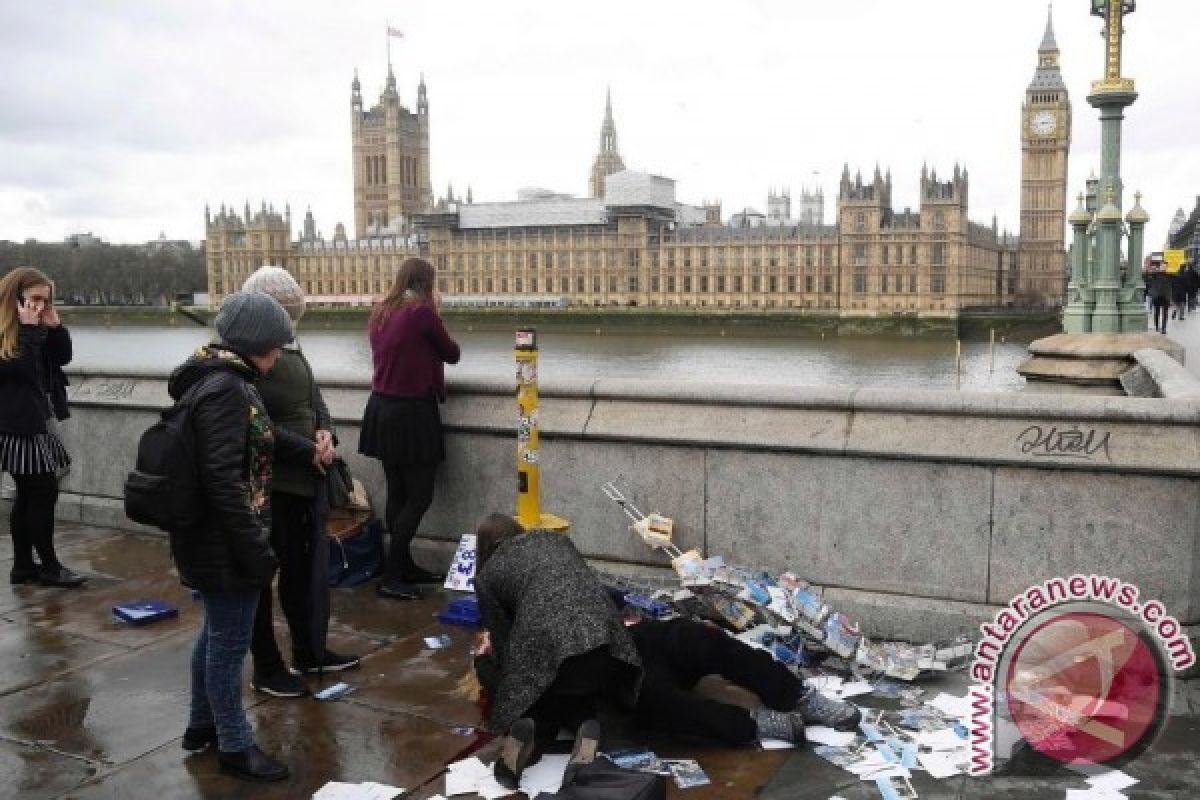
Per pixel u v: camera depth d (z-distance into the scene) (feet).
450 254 545.85
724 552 22.04
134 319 564.30
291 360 19.26
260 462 14.67
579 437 23.26
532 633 15.29
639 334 476.13
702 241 489.67
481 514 25.02
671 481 22.44
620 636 15.48
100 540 29.30
